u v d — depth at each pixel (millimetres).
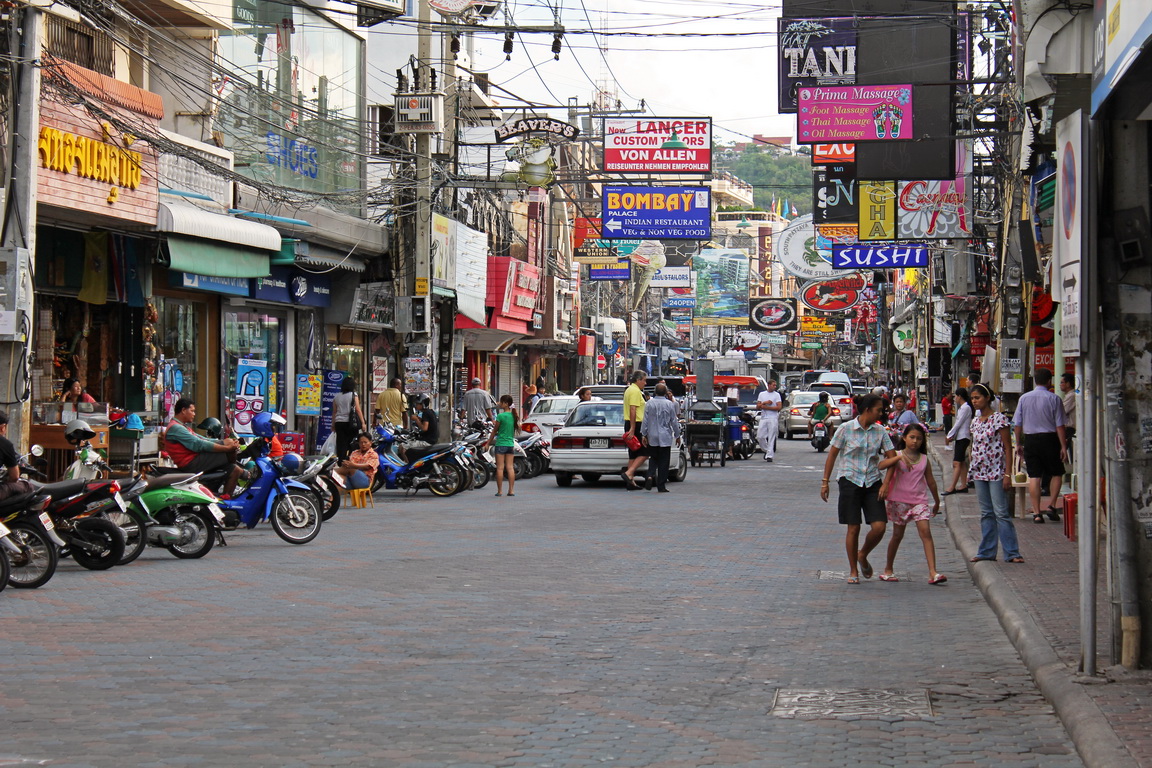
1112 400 7562
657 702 7352
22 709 7070
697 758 6168
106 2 17531
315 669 8148
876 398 12266
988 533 12844
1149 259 7445
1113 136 7488
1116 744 5965
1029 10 9961
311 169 25891
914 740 6562
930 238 27812
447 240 31516
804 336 100188
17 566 11492
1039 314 20422
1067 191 7648
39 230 17969
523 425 27547
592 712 7078
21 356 13602
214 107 22156
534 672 8117
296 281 25672
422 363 25375
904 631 9727
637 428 23344
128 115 17625
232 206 22016
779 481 25766
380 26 37719
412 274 26203
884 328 70188
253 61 23688
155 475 14555
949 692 7680
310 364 27391
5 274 13477
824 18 22109
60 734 6531
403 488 22500
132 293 19609
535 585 11812
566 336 51781
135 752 6188
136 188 17750
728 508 19750
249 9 23578
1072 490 18531
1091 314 7348
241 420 23844
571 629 9625
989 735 6676
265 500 15023
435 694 7480
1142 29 5738
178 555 13555
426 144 25672
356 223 26719
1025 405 16469
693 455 30594
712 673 8164
